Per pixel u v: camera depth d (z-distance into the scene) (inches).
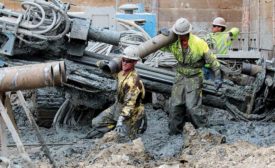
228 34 506.9
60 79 260.4
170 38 391.2
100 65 393.1
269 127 415.8
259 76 442.0
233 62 494.0
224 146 325.4
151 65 466.0
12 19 400.5
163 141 383.9
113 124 378.0
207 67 417.4
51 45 412.2
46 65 260.4
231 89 446.0
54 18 399.2
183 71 396.2
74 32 407.5
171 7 860.6
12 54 401.4
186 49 390.9
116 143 335.0
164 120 465.7
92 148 343.9
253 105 446.9
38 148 366.3
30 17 403.2
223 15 863.1
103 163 306.8
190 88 394.9
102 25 551.5
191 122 399.9
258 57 494.0
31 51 411.5
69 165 313.6
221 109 453.1
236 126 422.0
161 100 488.1
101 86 406.6
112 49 492.7
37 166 313.9
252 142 371.6
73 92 415.5
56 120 433.4
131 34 518.0
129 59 353.4
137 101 358.0
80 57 421.4
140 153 320.2
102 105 419.8
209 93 436.1
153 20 621.0
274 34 655.8
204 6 860.0
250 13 810.2
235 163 296.8
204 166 297.7
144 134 409.4
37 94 438.3
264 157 298.7
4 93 285.3
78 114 437.7
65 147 367.2
